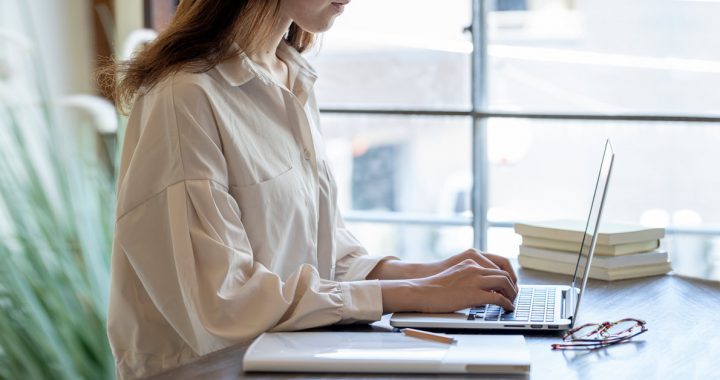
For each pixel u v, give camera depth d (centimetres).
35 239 279
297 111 177
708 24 320
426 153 418
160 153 154
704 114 322
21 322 272
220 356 136
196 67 160
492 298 153
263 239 164
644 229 199
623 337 146
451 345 133
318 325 148
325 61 355
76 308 278
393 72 348
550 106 335
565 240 200
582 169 336
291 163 173
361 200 444
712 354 138
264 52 180
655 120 325
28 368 270
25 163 284
